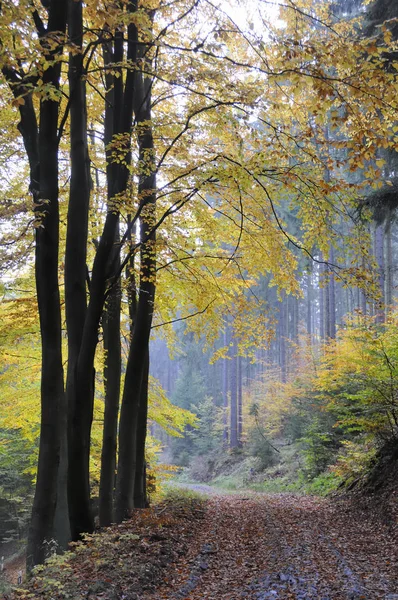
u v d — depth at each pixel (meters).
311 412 20.02
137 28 7.17
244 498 17.47
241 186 8.06
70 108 8.23
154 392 14.08
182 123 8.30
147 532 8.71
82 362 7.84
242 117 7.20
